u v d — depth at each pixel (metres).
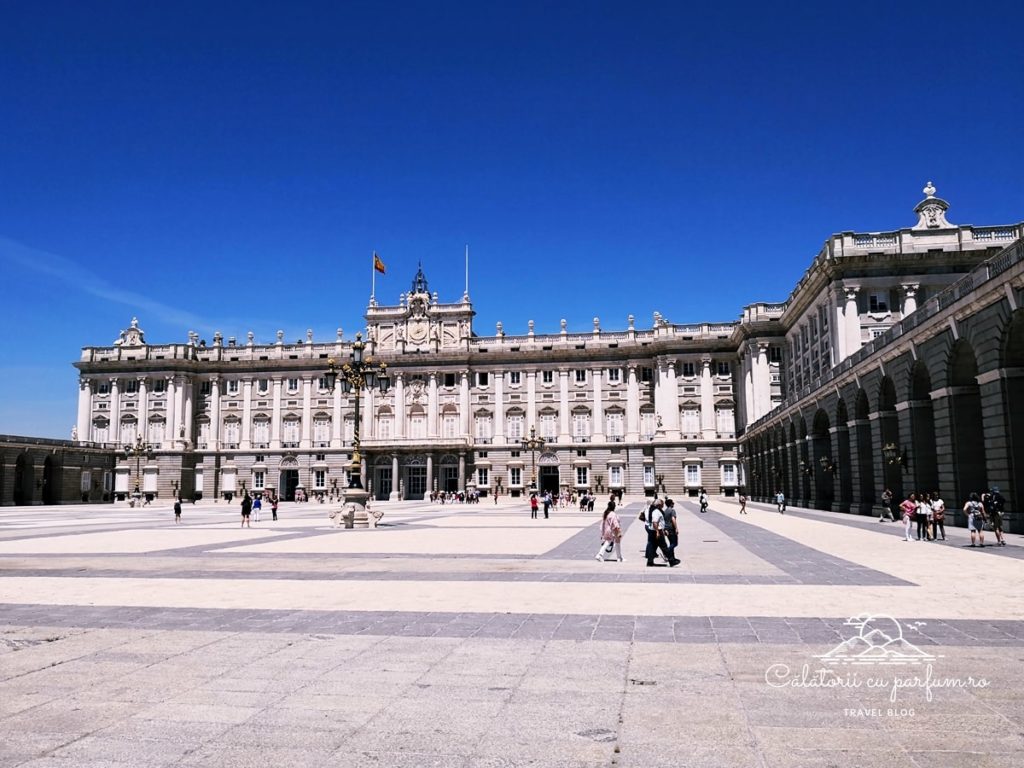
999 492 28.94
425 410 112.88
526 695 9.20
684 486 104.06
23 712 8.69
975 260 65.94
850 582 18.45
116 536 37.69
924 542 29.66
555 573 21.09
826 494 61.19
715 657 10.95
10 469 92.94
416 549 29.11
